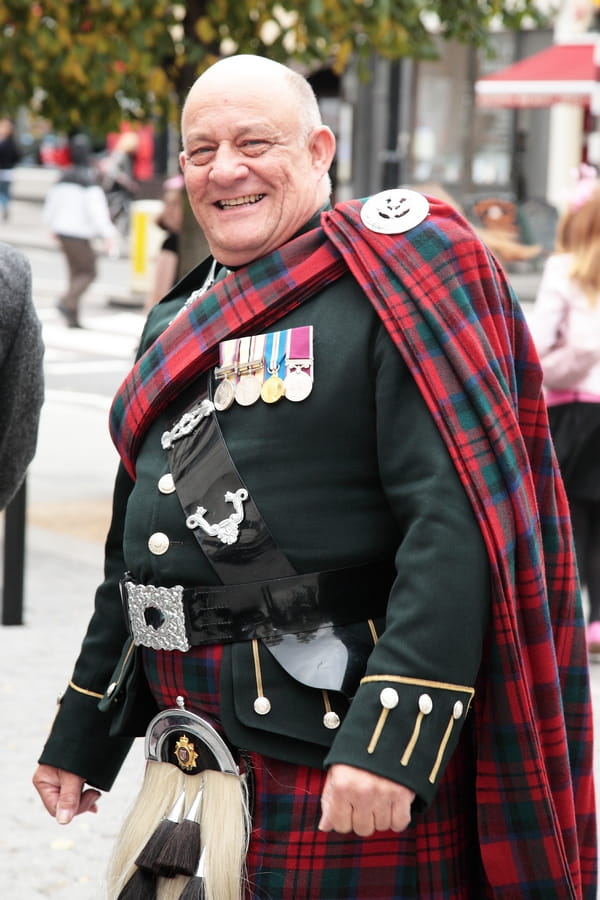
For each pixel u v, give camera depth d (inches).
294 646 185.5
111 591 218.7
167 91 617.3
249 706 185.6
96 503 738.2
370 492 187.6
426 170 1860.2
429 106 1849.2
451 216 194.5
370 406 186.5
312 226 200.7
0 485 243.9
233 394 192.5
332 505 186.9
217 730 190.1
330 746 183.2
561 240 495.2
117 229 2305.6
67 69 582.6
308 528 186.7
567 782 190.1
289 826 186.2
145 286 1632.6
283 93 196.9
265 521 187.6
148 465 201.2
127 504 205.6
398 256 187.3
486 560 177.8
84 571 599.5
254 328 194.9
